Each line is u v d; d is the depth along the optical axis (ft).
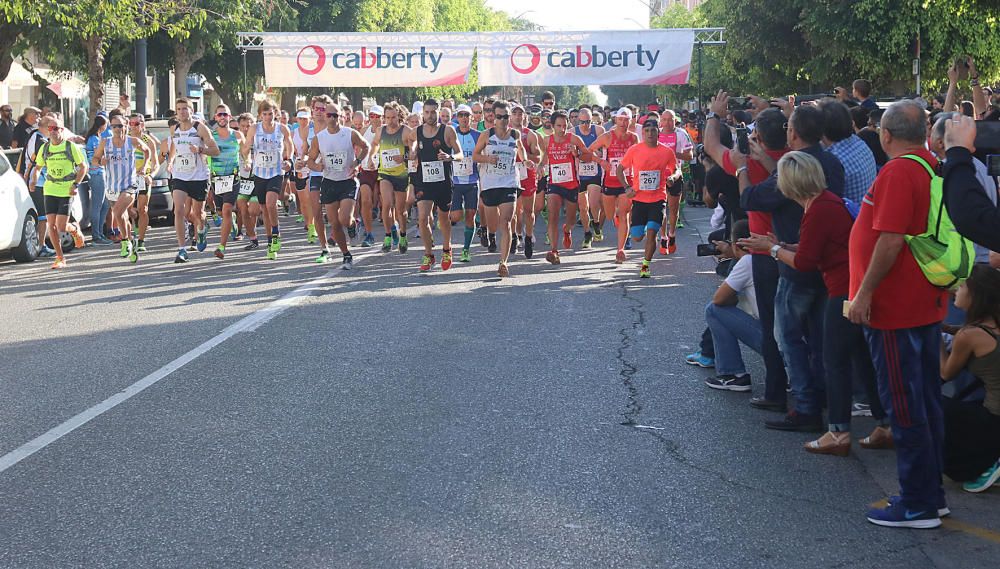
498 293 40.91
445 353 29.73
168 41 115.75
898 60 96.17
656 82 85.35
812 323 22.21
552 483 18.83
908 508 16.98
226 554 15.58
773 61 112.47
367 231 58.03
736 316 25.52
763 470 19.79
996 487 18.90
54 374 27.45
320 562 15.29
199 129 51.52
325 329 33.24
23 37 92.79
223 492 18.25
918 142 17.19
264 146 51.85
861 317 17.21
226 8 107.96
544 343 31.24
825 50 99.91
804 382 22.31
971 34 91.20
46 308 38.47
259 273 47.03
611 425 22.65
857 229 17.84
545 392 25.39
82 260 53.93
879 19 93.40
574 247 57.52
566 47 85.25
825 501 18.13
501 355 29.55
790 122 22.06
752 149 24.26
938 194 16.98
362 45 85.97
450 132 46.29
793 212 21.88
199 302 38.91
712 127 25.22
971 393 19.97
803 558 15.61
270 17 125.29
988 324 19.01
